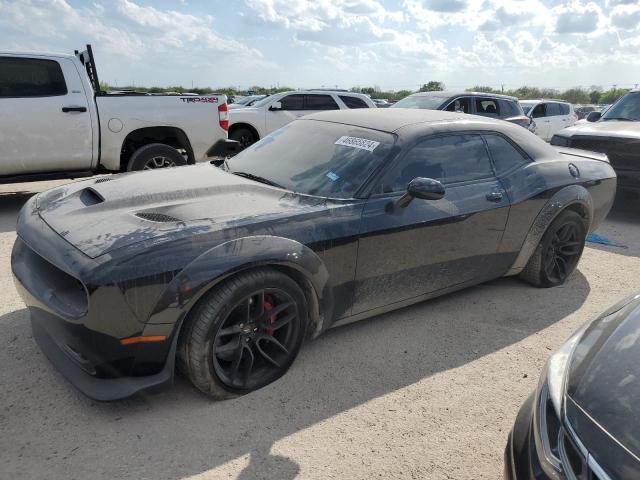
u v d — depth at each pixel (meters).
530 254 4.36
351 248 3.12
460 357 3.44
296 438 2.57
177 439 2.51
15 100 6.10
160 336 2.50
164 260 2.46
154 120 7.04
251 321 2.80
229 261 2.58
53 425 2.56
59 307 2.53
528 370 3.33
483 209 3.79
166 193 3.09
